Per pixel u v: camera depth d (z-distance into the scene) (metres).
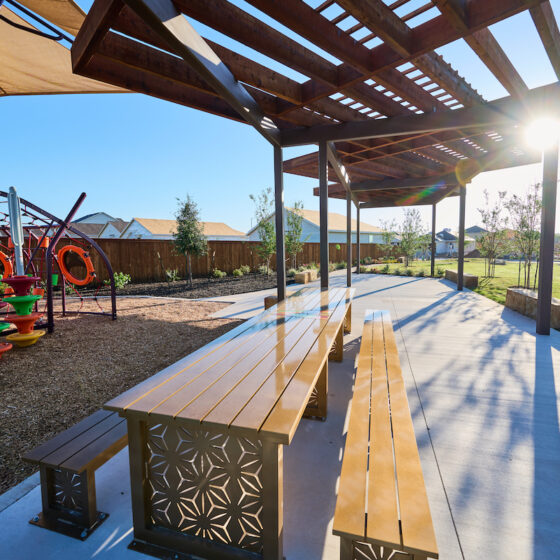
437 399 2.78
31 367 3.83
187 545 1.44
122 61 2.72
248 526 1.37
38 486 1.85
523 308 5.97
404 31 2.48
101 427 1.80
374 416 1.70
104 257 6.20
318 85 3.52
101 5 2.12
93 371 3.71
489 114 3.95
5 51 3.85
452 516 1.59
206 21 2.25
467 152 6.55
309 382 1.58
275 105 4.06
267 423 1.21
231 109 3.94
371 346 2.96
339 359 3.72
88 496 1.54
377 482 1.23
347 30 2.58
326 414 2.54
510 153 6.60
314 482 1.86
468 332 4.86
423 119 4.21
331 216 30.55
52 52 3.88
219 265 14.58
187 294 9.61
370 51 2.86
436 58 3.06
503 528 1.52
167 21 2.04
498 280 11.79
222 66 2.85
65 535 1.53
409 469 1.30
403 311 6.40
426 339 4.53
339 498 1.16
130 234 25.30
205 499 1.42
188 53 2.32
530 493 1.73
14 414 2.75
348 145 5.92
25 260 6.79
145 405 1.36
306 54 2.94
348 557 1.16
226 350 2.08
